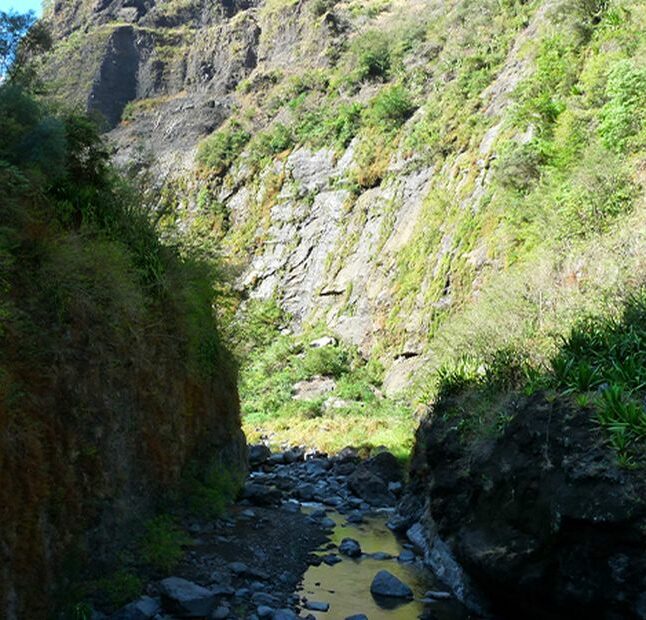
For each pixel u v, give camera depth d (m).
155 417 8.32
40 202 6.87
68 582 5.76
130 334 7.62
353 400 24.38
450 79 32.50
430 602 7.02
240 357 13.86
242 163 41.69
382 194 32.09
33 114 7.04
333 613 6.59
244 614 6.30
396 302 26.77
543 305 10.13
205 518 9.01
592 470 5.60
